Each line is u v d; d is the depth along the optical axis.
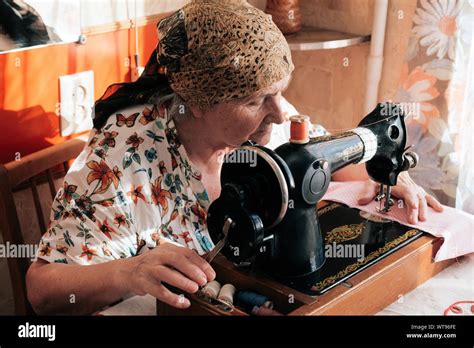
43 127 1.83
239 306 1.23
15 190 1.83
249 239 1.16
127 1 1.95
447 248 1.44
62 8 1.78
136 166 1.49
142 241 1.48
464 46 1.90
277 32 1.39
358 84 2.37
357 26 2.30
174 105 1.49
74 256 1.37
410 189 1.56
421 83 1.97
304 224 1.24
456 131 1.97
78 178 1.45
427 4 1.90
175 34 1.37
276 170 1.15
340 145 1.30
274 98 1.44
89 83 1.91
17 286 1.65
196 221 1.57
